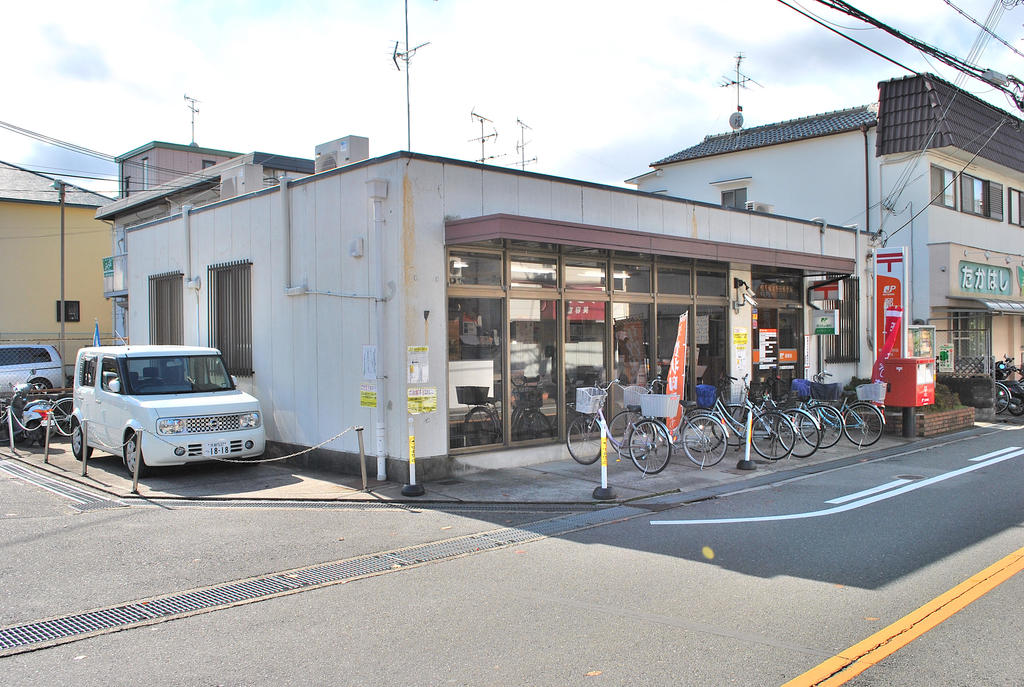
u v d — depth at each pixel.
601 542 7.11
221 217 13.48
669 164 24.86
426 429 10.02
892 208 20.34
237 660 4.45
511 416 11.15
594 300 12.34
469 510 8.56
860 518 7.82
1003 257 22.75
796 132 22.59
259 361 12.54
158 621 5.13
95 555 6.75
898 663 4.21
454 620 5.05
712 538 7.15
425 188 10.04
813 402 13.09
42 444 14.36
